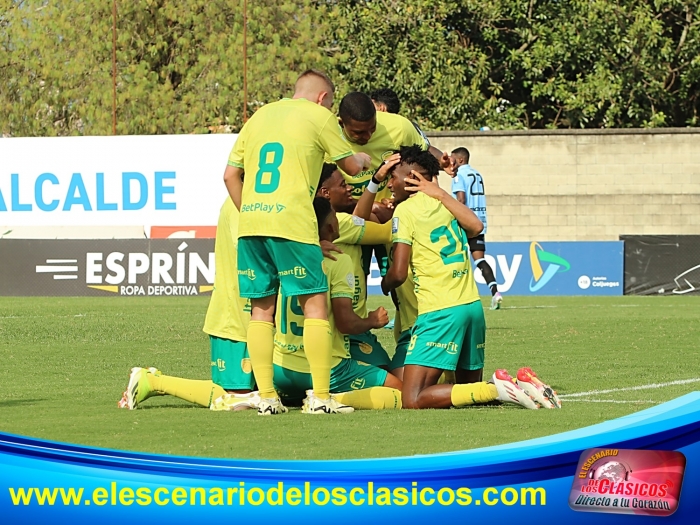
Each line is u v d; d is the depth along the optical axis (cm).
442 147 6844
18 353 2538
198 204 6184
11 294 5422
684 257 5441
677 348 2620
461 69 8338
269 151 1488
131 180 6188
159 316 3881
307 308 1510
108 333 3128
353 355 1698
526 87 8794
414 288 1597
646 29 8212
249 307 1574
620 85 8225
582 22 8394
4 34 9444
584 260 5500
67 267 5422
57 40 9300
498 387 1502
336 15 8950
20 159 6194
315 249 1479
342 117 1684
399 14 8481
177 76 9575
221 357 1586
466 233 1627
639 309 4247
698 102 8688
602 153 6769
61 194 6194
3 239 5431
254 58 9188
